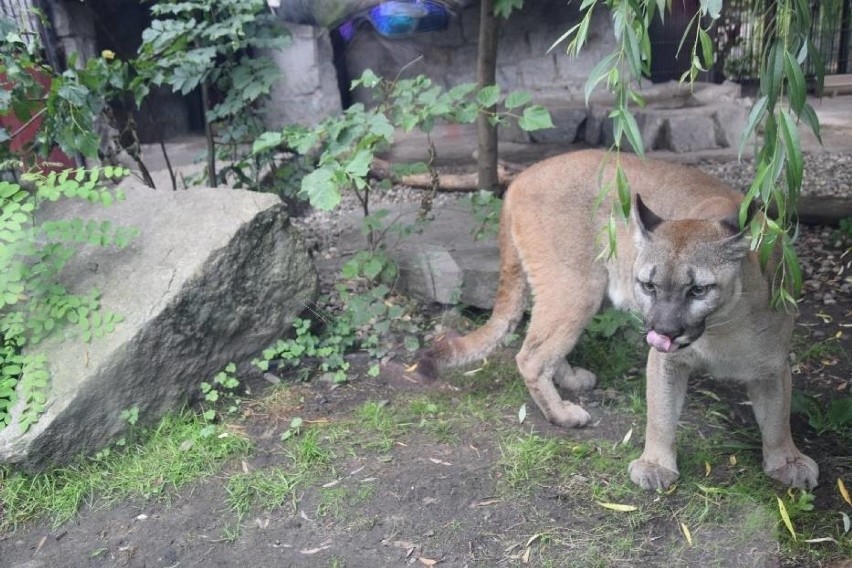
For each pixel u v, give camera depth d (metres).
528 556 3.13
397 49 9.88
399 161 8.53
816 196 6.53
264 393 4.38
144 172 5.93
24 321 4.01
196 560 3.21
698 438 3.81
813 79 10.59
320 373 4.56
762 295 3.09
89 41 7.84
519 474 3.58
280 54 9.05
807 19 2.23
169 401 4.11
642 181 3.72
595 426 3.98
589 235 3.75
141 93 5.33
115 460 3.86
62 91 4.69
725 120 8.69
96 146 5.03
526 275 3.96
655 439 3.51
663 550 3.13
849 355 4.42
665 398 3.43
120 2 8.66
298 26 8.94
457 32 10.73
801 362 4.39
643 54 2.41
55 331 4.00
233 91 5.65
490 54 6.23
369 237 5.24
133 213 4.62
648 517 3.30
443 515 3.38
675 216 3.59
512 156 8.69
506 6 5.79
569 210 3.78
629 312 4.18
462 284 5.03
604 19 10.98
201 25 5.30
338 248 6.18
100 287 4.14
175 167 7.46
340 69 9.61
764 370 3.29
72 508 3.54
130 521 3.47
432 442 3.89
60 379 3.80
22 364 3.85
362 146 4.52
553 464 3.65
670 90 9.63
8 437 3.63
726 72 9.93
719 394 4.20
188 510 3.52
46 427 3.67
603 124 8.93
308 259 4.72
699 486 3.45
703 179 3.71
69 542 3.37
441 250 5.33
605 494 3.45
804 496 3.24
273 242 4.55
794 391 4.04
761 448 3.70
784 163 2.42
